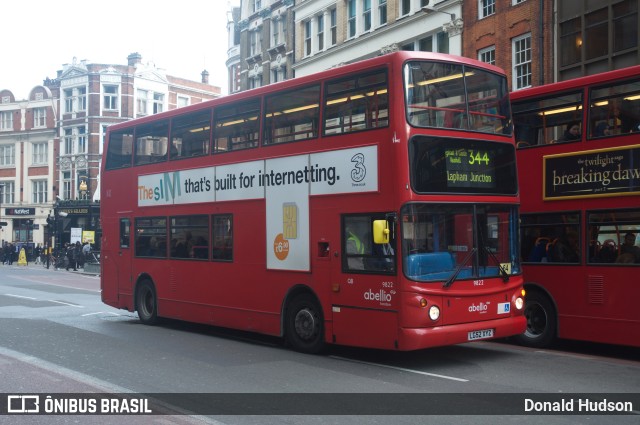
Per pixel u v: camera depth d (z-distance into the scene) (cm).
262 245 1218
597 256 1115
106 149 1714
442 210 996
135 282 1581
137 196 1579
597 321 1107
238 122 1293
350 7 3434
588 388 866
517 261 1085
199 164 1387
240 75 4616
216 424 691
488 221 1048
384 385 884
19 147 6688
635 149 1065
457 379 925
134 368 1003
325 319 1085
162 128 1511
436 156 993
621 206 1082
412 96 986
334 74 1091
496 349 1202
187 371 981
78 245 4506
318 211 1101
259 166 1230
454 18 2722
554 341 1195
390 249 977
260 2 4388
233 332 1447
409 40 2994
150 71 6334
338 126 1074
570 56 2214
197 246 1387
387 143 985
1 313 1783
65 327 1496
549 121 1206
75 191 6225
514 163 1095
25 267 5138
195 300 1386
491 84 1084
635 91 1075
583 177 1139
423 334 948
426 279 966
